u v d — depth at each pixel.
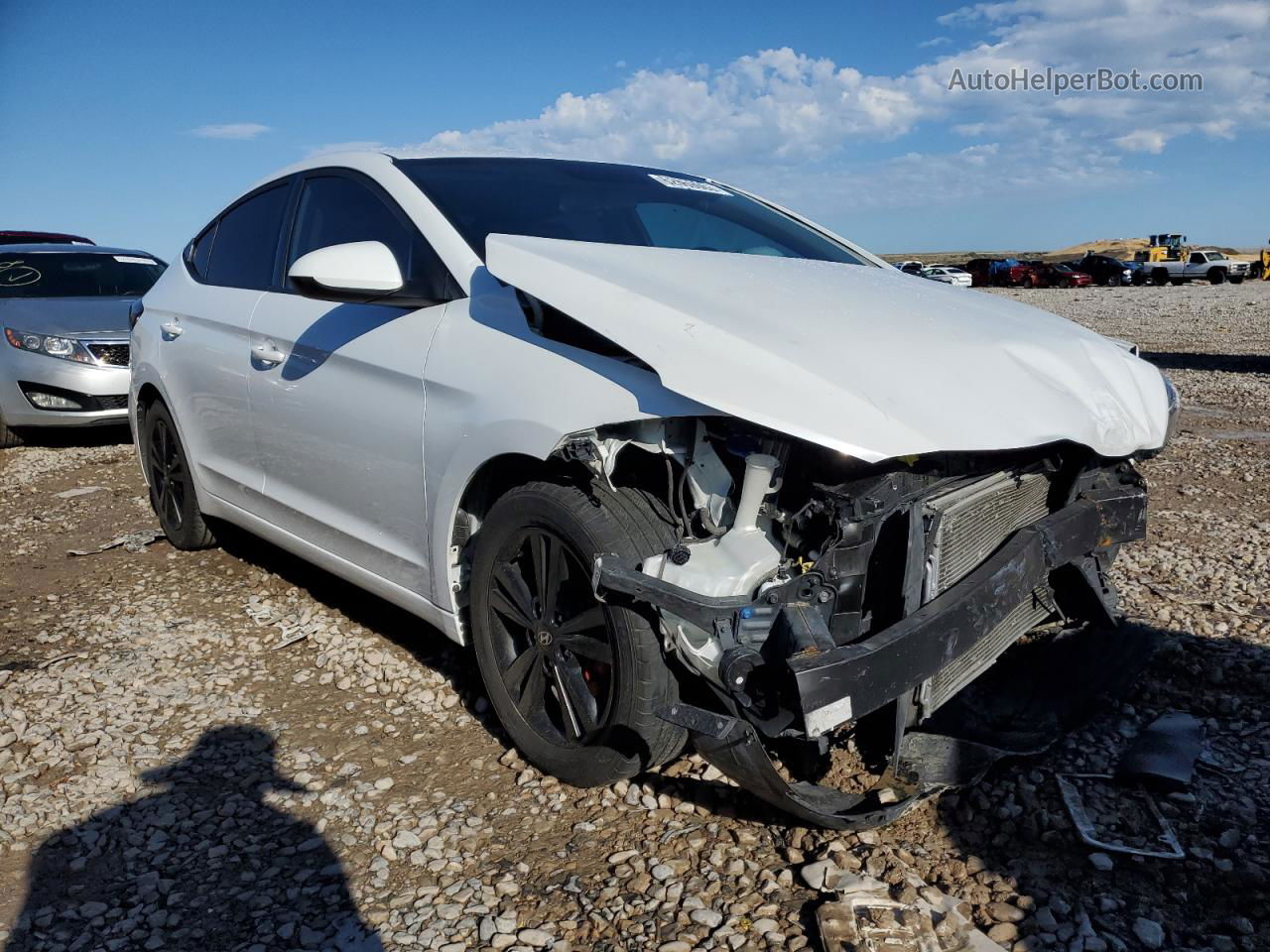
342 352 3.31
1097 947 2.13
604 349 2.62
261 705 3.40
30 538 5.54
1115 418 2.71
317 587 4.54
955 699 3.06
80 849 2.60
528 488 2.71
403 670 3.61
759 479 2.40
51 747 3.11
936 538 2.38
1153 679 3.34
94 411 8.09
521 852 2.54
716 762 2.44
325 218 3.70
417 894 2.39
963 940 2.14
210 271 4.44
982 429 2.33
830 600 2.34
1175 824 2.56
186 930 2.29
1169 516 5.39
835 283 3.00
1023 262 46.28
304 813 2.75
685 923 2.25
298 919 2.31
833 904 2.22
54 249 9.30
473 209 3.28
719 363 2.33
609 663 2.57
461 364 2.86
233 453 4.14
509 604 2.88
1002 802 2.65
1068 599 3.34
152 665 3.72
